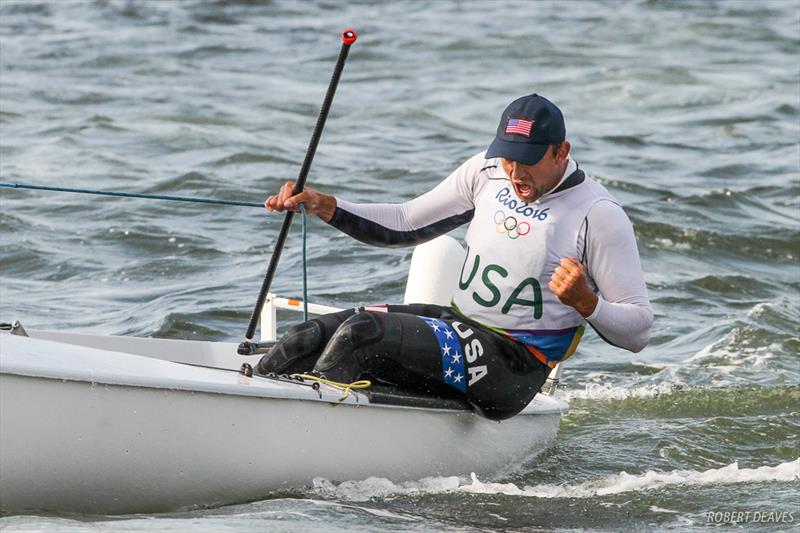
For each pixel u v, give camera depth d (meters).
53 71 67.31
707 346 27.62
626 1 97.62
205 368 15.26
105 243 34.84
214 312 28.59
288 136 53.06
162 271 32.41
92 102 59.31
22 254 33.28
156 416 13.82
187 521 14.06
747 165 49.59
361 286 31.33
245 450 14.67
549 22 88.81
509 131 15.90
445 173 46.19
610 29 86.56
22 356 12.95
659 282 33.28
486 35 83.00
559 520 16.09
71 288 30.70
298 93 64.06
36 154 47.25
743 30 86.56
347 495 15.83
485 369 16.23
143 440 13.80
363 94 64.56
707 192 43.28
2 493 13.13
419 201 17.50
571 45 80.75
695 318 30.19
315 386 15.16
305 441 15.20
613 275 16.00
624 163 49.47
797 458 20.23
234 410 14.44
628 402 23.41
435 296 19.50
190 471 14.30
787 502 17.17
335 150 50.38
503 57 76.44
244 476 14.80
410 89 66.31
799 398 23.61
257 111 58.75
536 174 15.93
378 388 16.11
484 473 17.69
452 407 16.45
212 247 34.66
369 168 46.66
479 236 16.72
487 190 16.84
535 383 16.64
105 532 13.30
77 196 39.94
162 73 68.38
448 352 16.03
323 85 66.81
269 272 18.33
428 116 59.22
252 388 14.46
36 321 27.52
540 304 16.31
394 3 95.88
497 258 16.44
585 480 18.25
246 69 70.69
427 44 79.69
